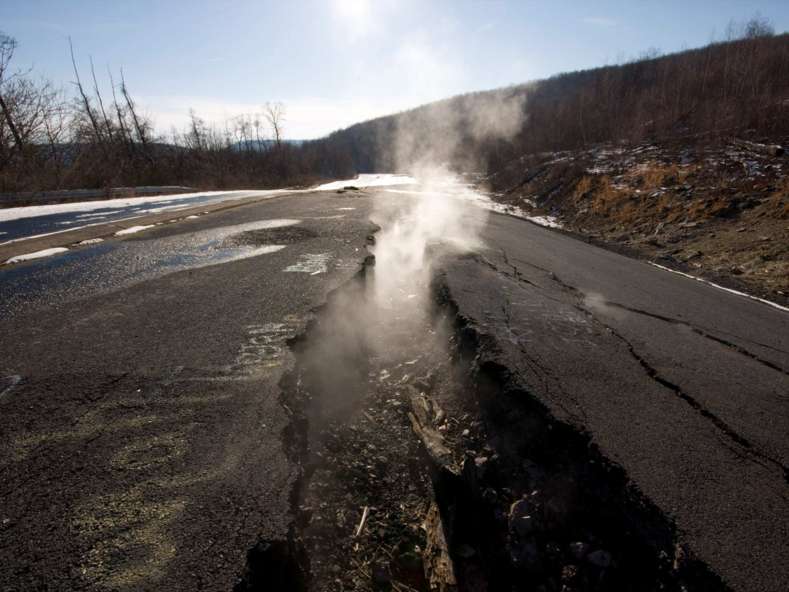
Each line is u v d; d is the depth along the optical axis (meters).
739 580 1.72
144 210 11.04
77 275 5.26
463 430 3.39
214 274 5.34
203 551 1.69
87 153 19.80
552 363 3.43
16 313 4.03
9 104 17.00
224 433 2.38
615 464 2.33
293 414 2.72
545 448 2.73
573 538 2.30
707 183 12.35
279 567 1.76
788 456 2.43
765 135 16.16
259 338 3.53
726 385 3.21
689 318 4.85
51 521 1.80
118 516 1.83
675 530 1.95
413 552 2.64
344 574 2.33
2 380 2.85
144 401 2.65
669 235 10.30
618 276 6.86
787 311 5.68
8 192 14.45
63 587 1.53
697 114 21.48
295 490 2.08
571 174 17.88
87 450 2.22
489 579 2.39
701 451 2.46
